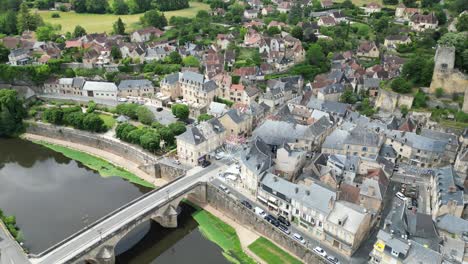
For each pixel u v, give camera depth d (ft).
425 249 357.00
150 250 452.76
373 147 545.44
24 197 534.78
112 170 603.67
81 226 471.21
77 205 514.68
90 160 632.38
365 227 421.59
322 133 603.26
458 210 430.61
